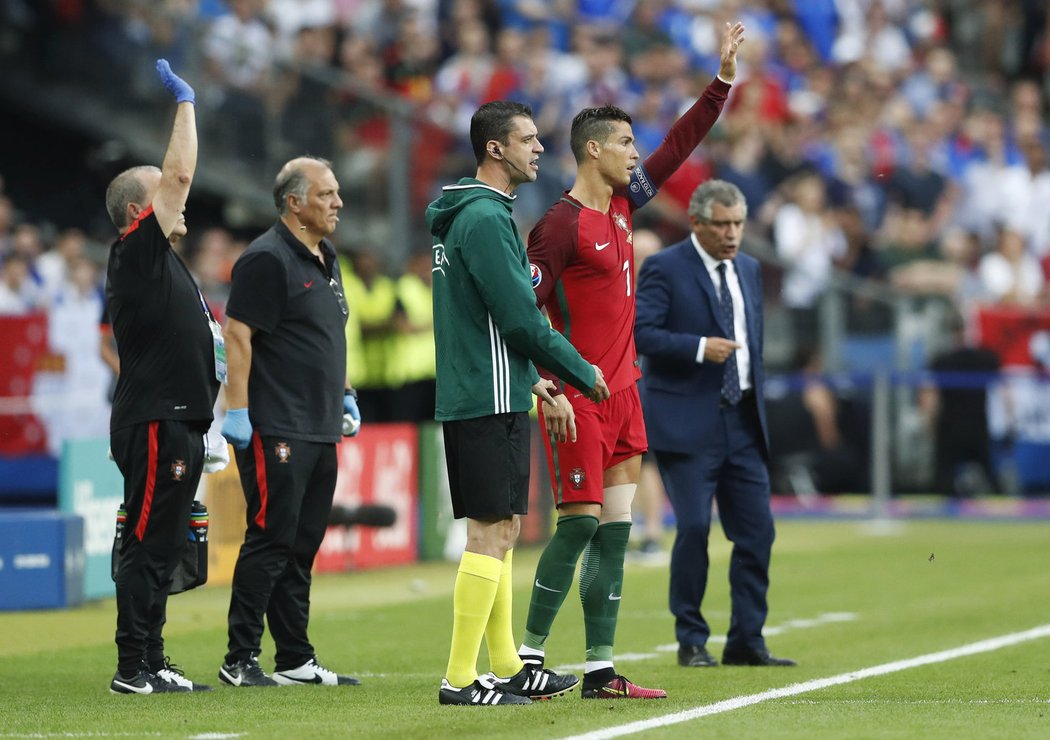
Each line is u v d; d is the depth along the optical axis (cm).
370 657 2917
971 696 2341
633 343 2336
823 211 7100
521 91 6856
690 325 2853
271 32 7000
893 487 6050
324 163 2575
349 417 2698
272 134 6106
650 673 2677
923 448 6025
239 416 2489
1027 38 9194
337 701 2272
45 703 2269
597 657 2284
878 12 8800
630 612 3641
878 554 4869
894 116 8012
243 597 2498
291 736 1925
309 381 2539
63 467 3759
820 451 6081
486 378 2145
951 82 8612
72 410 5156
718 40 8031
